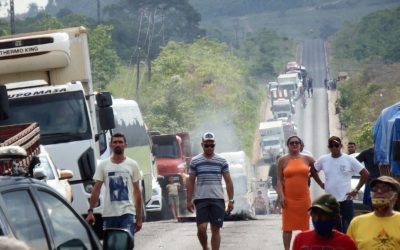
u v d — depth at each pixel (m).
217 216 33.16
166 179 85.06
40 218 14.99
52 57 47.44
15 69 47.41
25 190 14.93
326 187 33.94
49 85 47.25
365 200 34.41
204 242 33.47
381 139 30.89
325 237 18.36
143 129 65.44
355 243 18.94
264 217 74.25
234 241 44.00
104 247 16.45
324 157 33.84
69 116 44.84
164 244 43.22
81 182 44.22
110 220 30.38
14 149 16.09
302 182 33.00
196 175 33.31
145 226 56.38
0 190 14.16
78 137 44.62
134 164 30.61
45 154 37.09
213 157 33.28
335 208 18.23
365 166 36.00
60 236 15.40
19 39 47.47
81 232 16.12
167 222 63.44
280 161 33.38
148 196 65.31
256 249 40.25
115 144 30.47
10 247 11.17
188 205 33.56
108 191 30.44
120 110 62.41
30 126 28.59
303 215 33.00
